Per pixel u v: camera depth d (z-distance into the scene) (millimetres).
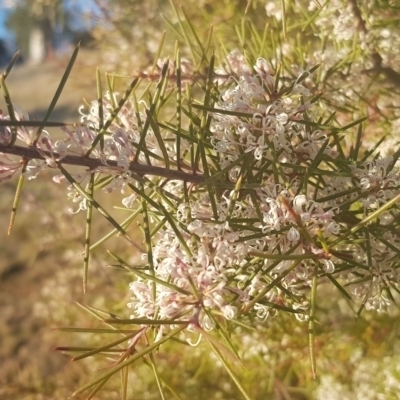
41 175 640
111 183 175
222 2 443
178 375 497
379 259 198
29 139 164
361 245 195
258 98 179
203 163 181
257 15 427
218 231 167
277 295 198
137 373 499
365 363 437
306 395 474
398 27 308
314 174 182
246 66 245
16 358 805
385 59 315
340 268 195
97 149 177
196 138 185
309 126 193
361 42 300
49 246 685
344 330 435
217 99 210
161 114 406
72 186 175
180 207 181
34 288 894
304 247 169
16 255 970
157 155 187
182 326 144
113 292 576
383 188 186
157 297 169
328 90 292
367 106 336
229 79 258
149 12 527
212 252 166
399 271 199
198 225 168
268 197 174
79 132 172
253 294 192
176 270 158
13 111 153
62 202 670
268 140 175
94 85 600
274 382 451
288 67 307
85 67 593
